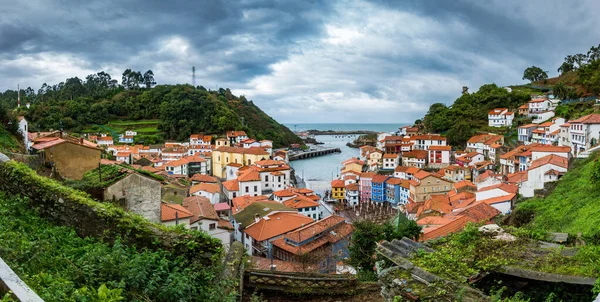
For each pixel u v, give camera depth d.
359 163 116.06
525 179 56.34
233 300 9.97
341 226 43.59
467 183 76.00
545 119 107.31
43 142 30.33
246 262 13.27
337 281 13.22
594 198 34.06
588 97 104.69
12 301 5.36
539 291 9.30
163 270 10.27
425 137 127.81
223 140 140.50
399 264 10.32
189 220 31.17
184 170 103.75
